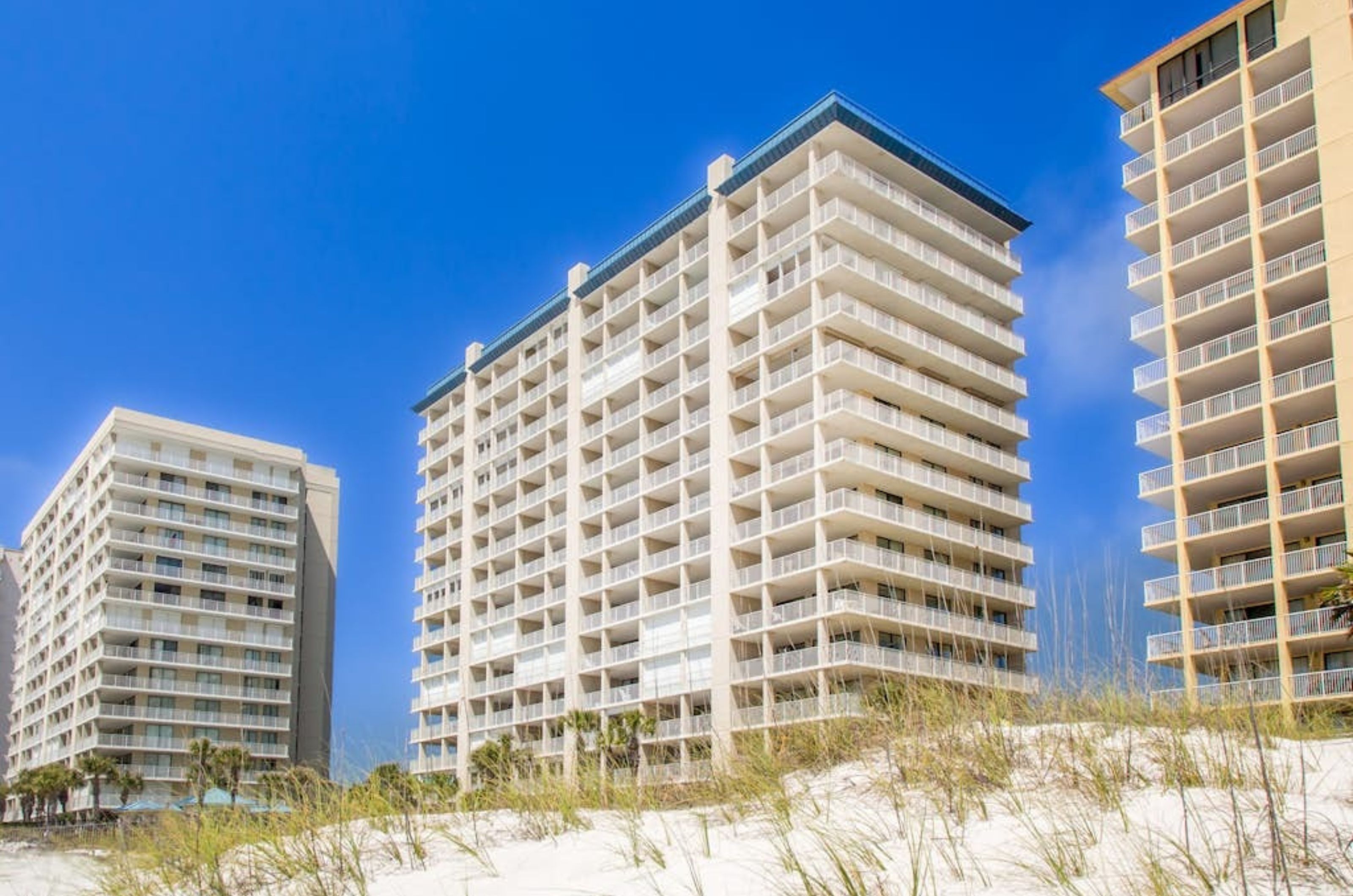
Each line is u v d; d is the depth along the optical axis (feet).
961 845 34.24
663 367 245.65
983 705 47.16
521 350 299.99
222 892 43.78
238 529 350.43
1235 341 180.55
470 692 288.51
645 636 229.25
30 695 394.11
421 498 333.21
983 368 230.27
